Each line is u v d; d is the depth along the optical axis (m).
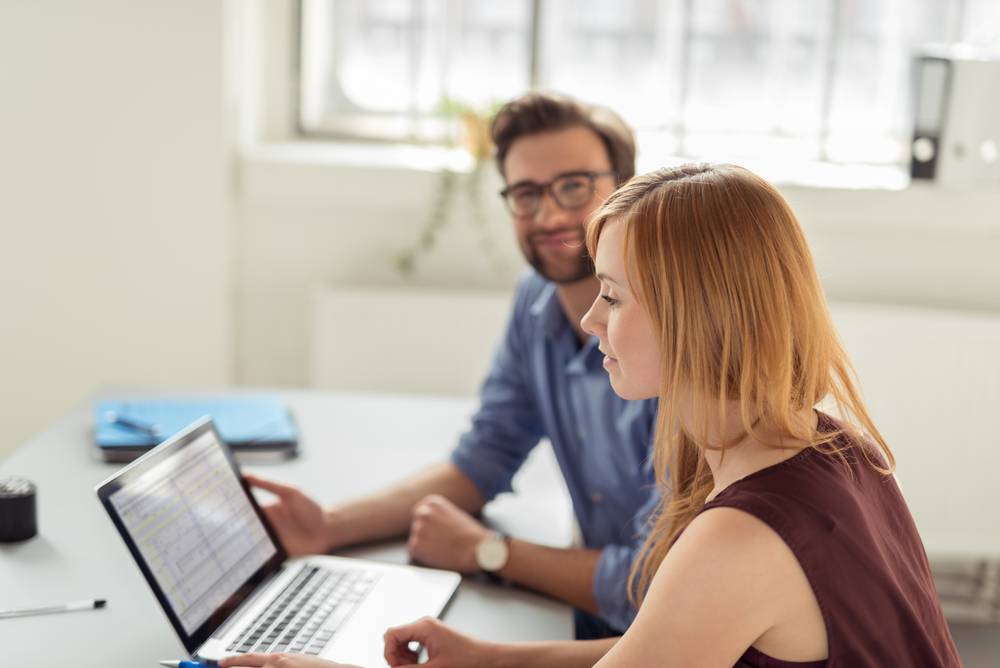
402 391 2.63
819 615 0.72
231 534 1.09
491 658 0.97
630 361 0.80
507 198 1.45
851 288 2.63
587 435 1.36
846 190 2.53
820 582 0.71
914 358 2.47
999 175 2.49
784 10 2.80
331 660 0.95
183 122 2.49
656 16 2.82
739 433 0.79
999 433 2.48
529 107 1.38
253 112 2.75
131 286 2.57
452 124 2.83
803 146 2.87
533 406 1.49
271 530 1.17
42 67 2.44
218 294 2.59
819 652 0.73
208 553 1.04
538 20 2.80
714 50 2.83
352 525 1.28
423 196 2.61
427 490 1.38
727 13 2.81
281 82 2.82
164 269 2.57
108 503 0.92
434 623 0.98
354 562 1.20
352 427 1.74
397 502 1.34
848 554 0.72
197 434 1.12
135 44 2.44
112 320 2.58
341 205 2.64
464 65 2.85
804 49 2.82
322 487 1.45
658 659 0.71
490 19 2.82
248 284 2.69
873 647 0.73
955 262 2.61
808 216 2.55
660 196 0.77
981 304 2.63
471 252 2.68
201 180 2.53
